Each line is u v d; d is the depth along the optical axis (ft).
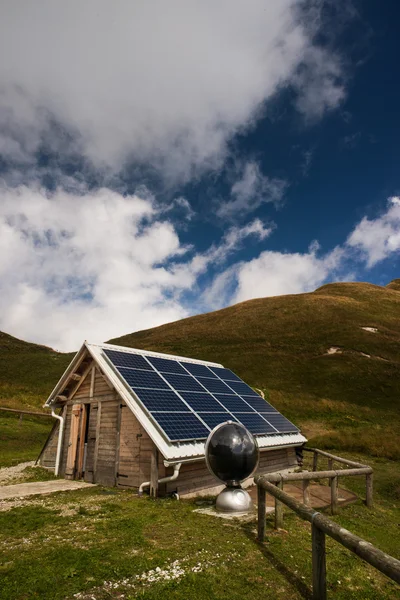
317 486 42.06
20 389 137.18
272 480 24.34
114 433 40.52
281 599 15.94
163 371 47.24
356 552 13.03
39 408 99.66
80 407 45.70
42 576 16.80
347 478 48.21
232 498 28.96
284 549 21.25
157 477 33.86
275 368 158.61
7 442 66.95
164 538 22.27
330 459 46.03
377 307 245.45
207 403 44.93
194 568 18.21
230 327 238.27
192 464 37.40
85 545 20.90
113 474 39.29
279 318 237.66
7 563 18.40
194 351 197.98
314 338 193.67
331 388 131.85
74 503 31.04
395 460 61.36
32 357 226.79
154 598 15.37
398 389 127.95
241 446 29.37
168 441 33.55
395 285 381.19
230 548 20.88
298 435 54.80
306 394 126.41
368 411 108.37
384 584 18.83
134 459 37.58
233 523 25.81
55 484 40.70
